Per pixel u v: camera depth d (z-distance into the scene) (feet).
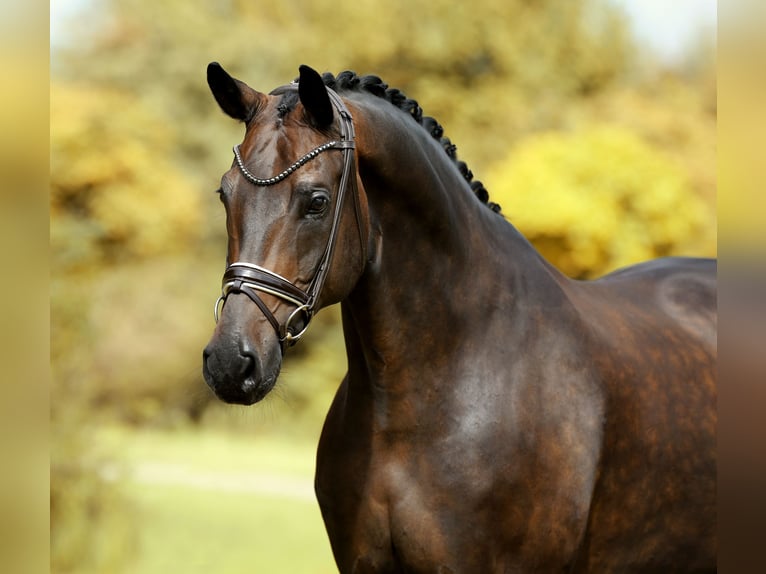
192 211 79.36
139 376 78.23
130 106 80.48
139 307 77.82
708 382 17.94
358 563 15.60
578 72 76.02
